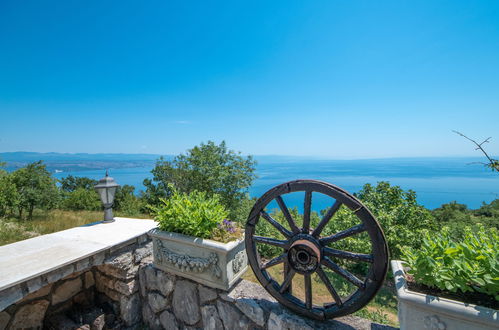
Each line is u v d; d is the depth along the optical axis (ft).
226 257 7.85
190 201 9.68
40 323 9.71
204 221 8.73
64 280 10.41
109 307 11.05
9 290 7.04
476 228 16.65
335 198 6.05
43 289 9.75
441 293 4.84
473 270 4.49
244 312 7.55
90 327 9.81
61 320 9.80
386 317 10.68
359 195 23.49
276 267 15.88
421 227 19.95
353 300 5.96
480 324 4.09
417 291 4.94
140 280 10.68
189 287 8.93
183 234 8.81
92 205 49.60
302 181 6.53
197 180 43.75
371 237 5.59
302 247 6.35
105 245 9.70
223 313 8.07
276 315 6.88
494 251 4.80
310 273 6.42
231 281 8.14
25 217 27.89
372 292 5.65
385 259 5.44
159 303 9.91
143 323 10.66
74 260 8.58
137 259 10.87
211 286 8.24
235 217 40.40
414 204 20.83
